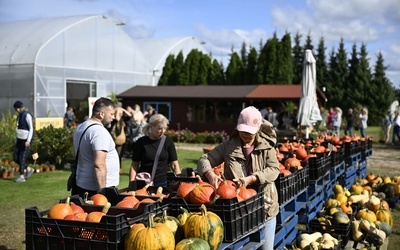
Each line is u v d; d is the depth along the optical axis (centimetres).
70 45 2962
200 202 392
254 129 450
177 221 367
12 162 1457
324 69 5922
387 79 5528
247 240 428
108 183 538
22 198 1006
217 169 571
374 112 5456
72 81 2980
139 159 624
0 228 766
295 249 603
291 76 4194
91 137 516
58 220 341
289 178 597
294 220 653
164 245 322
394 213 962
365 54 5603
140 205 372
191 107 2969
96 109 536
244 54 7050
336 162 973
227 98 2800
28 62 2750
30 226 349
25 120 1237
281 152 855
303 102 1522
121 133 1296
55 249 342
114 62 3297
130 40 3428
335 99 5669
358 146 1230
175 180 479
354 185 1021
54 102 2853
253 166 464
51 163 1543
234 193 391
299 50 6425
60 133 1520
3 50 2883
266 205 466
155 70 3672
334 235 684
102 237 328
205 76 4175
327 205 820
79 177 529
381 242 687
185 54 4691
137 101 3083
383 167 1641
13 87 2797
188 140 2783
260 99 2734
